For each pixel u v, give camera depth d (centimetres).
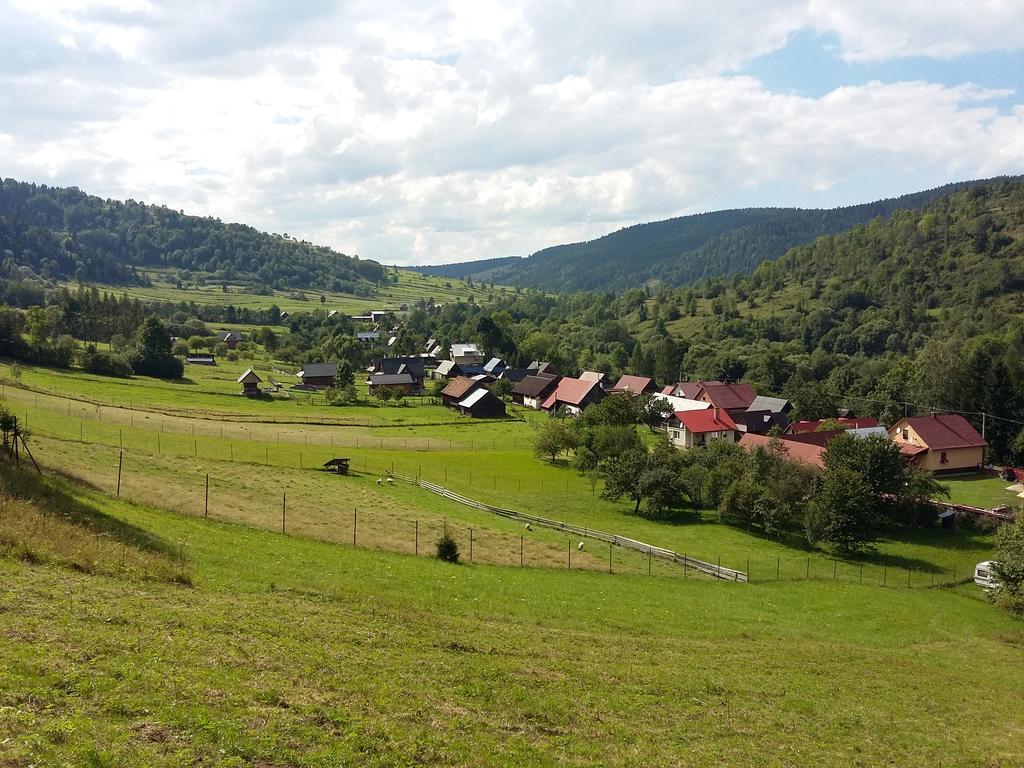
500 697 2256
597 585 4388
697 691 2688
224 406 11262
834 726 2542
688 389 13988
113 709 1590
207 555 3456
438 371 18400
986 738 2644
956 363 11062
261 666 2067
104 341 18250
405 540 4844
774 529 6353
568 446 8969
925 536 6612
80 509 3672
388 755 1694
